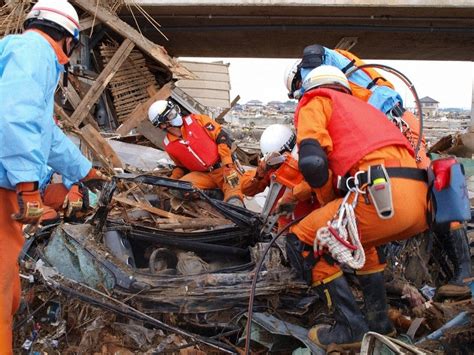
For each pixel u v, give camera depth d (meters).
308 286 3.17
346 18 12.07
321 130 2.83
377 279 3.07
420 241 3.82
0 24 9.70
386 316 3.09
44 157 2.83
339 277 2.97
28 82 2.60
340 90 3.06
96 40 11.90
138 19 12.66
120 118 11.81
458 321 3.03
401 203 2.73
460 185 2.84
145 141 10.95
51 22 2.86
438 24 12.31
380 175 2.71
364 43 14.07
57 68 2.90
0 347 2.66
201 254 3.93
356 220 2.82
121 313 3.20
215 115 16.39
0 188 2.71
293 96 3.81
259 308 3.29
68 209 3.66
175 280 3.30
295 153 3.26
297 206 3.49
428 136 19.78
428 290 3.82
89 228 3.52
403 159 2.84
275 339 3.18
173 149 6.66
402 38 13.30
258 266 3.14
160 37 14.00
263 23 12.66
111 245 3.63
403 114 3.59
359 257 2.75
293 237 3.10
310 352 2.96
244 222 3.82
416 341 3.15
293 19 12.26
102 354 3.17
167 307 3.26
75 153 3.31
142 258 3.91
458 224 3.78
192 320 3.34
